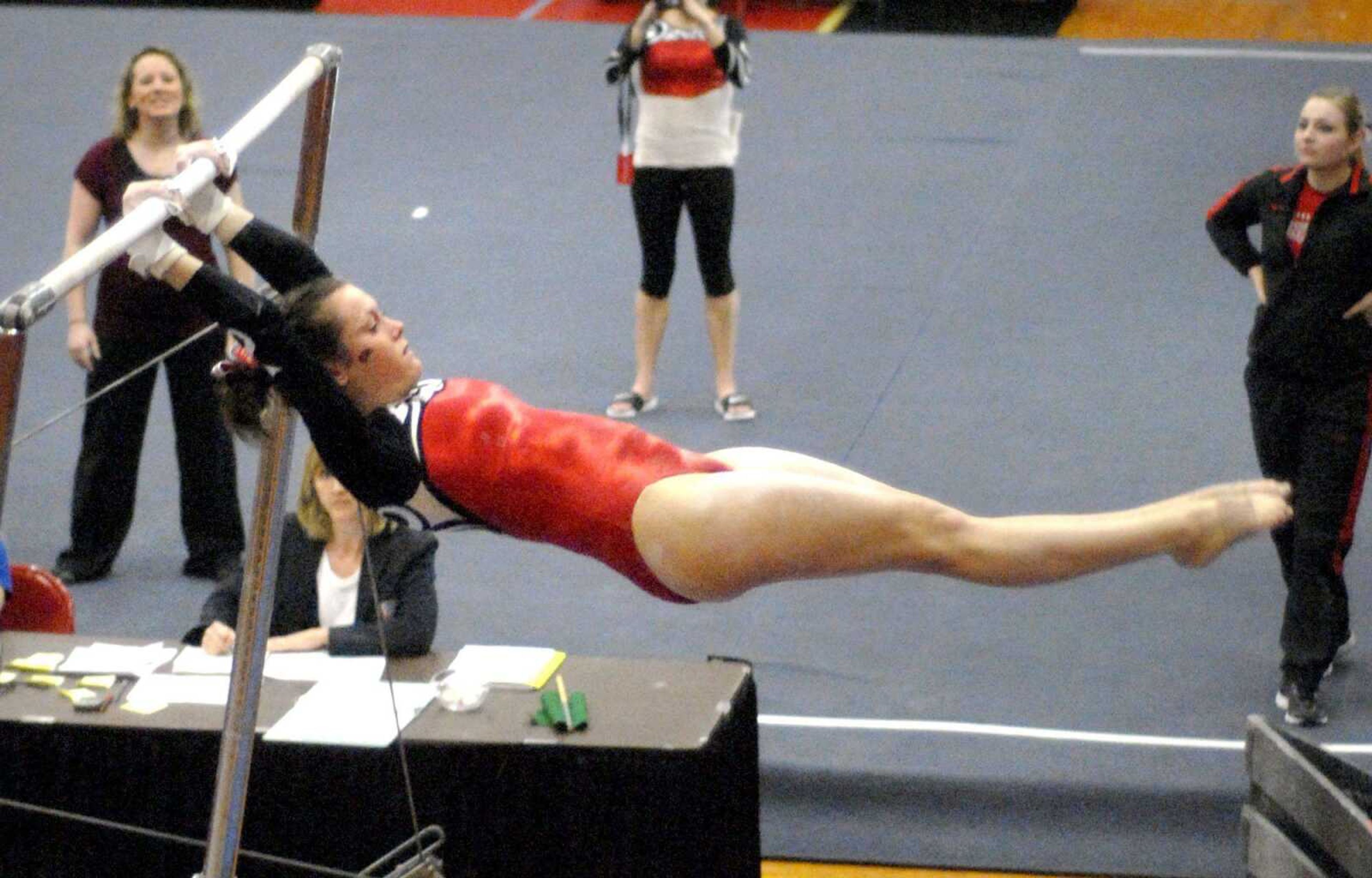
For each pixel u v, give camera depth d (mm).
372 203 24578
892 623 14859
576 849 10148
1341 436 12930
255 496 8516
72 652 11461
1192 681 13797
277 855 10469
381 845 10359
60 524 16641
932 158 26172
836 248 23062
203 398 15258
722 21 17938
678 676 11008
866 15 35750
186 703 10727
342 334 7871
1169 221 23656
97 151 15203
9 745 10484
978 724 13203
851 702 13547
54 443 18297
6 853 10633
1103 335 20359
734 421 18234
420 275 22219
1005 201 24484
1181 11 35500
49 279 6297
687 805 10023
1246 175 25094
